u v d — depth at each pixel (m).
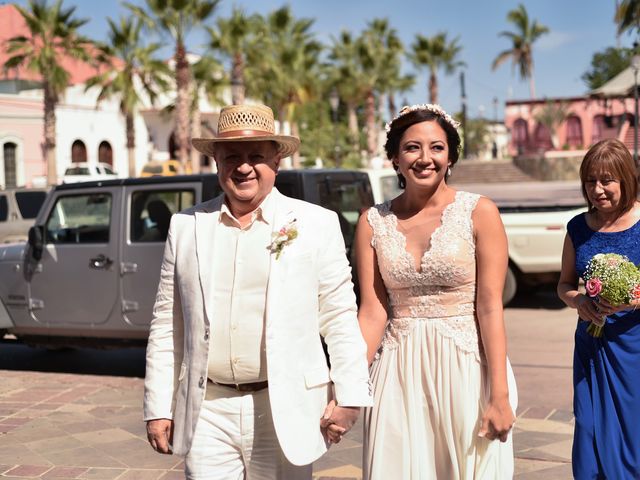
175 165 27.05
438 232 2.91
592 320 3.35
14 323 7.20
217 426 2.70
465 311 2.93
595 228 3.58
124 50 32.94
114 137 39.28
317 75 42.69
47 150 31.14
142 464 4.65
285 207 2.74
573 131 50.69
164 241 6.59
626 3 18.78
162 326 2.79
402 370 2.99
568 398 5.95
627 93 27.78
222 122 2.70
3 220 15.30
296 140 2.69
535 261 9.55
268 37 38.97
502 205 10.34
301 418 2.60
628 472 3.27
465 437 2.89
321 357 2.70
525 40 60.91
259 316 2.64
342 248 2.78
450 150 2.97
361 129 54.44
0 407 5.97
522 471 4.41
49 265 7.00
